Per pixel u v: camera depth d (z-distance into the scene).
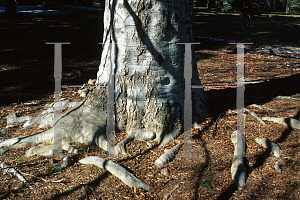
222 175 3.48
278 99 6.41
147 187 3.26
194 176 3.46
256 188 3.23
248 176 3.47
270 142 4.13
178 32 4.21
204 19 27.39
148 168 3.64
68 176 3.48
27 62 10.12
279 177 3.43
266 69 9.85
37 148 4.11
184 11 4.27
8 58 10.59
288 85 7.65
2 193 3.16
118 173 3.44
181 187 3.26
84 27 19.66
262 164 3.72
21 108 5.91
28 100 6.42
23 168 3.65
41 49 12.53
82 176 3.47
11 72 8.74
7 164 3.73
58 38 15.45
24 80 7.97
